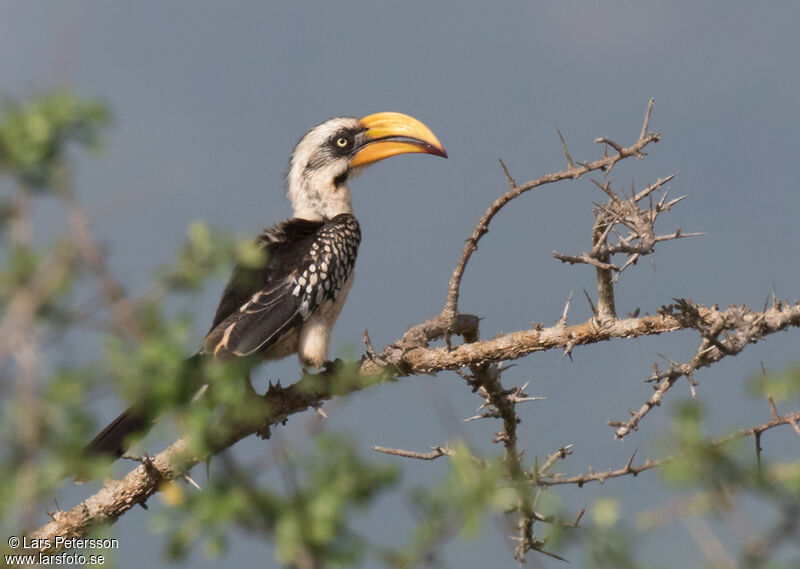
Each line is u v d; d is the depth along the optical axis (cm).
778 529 539
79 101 507
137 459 935
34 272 470
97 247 483
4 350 459
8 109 509
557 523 581
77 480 482
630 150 929
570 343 1062
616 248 1012
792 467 555
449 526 511
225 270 516
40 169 491
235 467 511
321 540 497
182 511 511
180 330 501
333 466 511
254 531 507
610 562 561
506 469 556
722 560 538
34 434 463
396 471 514
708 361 909
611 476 747
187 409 533
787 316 931
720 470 559
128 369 493
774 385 602
